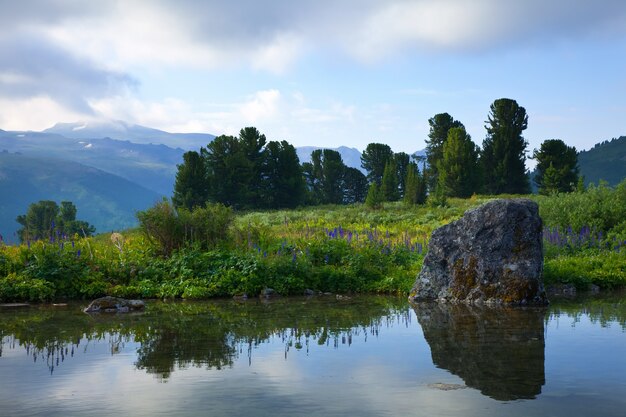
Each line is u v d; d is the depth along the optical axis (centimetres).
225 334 696
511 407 402
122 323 785
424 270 1059
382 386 459
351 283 1199
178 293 1089
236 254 1230
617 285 1223
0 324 782
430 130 7219
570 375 488
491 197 5231
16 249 1222
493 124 6706
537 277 977
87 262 1171
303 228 2291
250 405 410
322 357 566
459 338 659
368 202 4644
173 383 473
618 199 1953
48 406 412
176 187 5600
